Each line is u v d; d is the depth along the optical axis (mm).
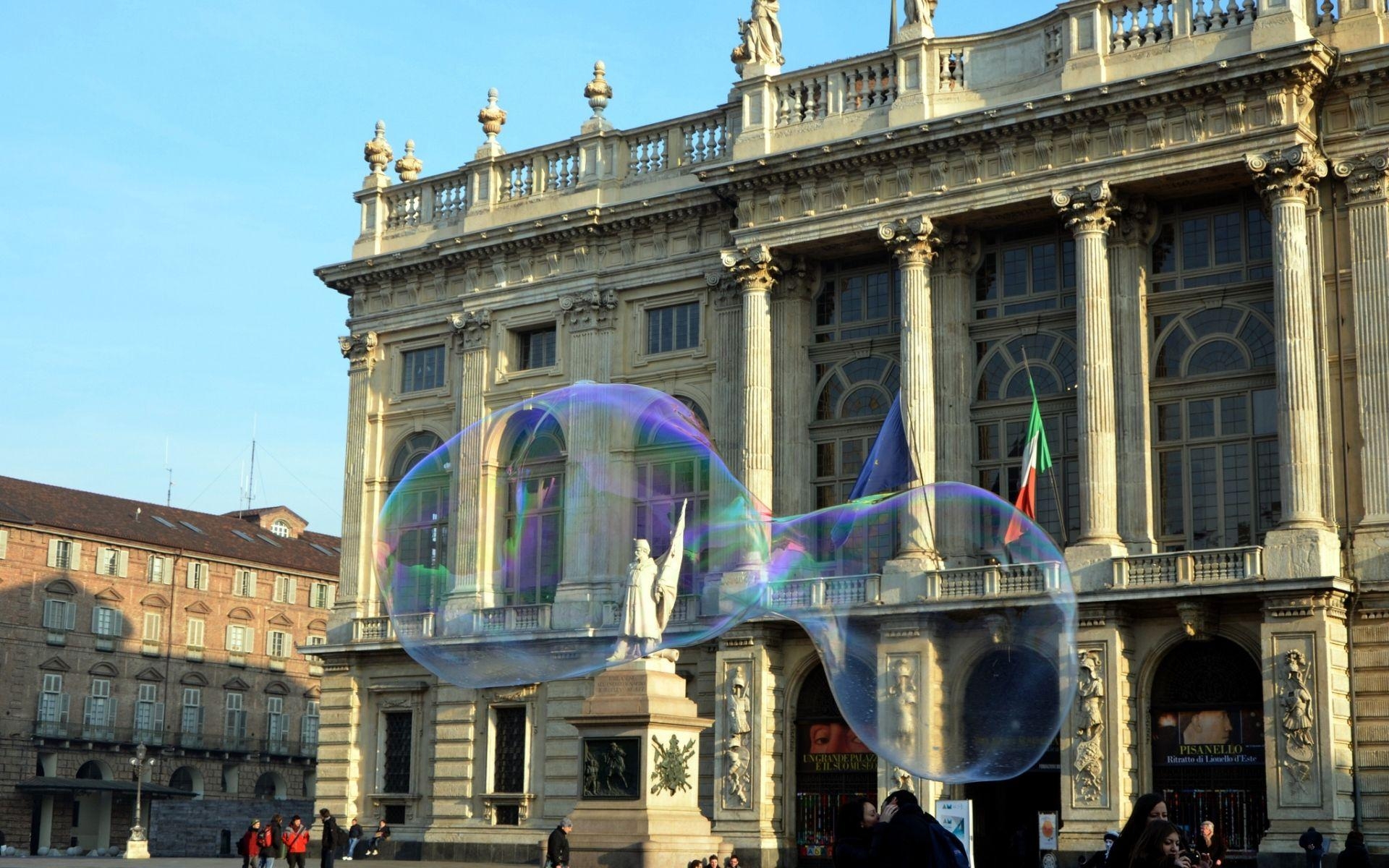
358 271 62656
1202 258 47000
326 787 60125
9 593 94375
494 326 59500
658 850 35469
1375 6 44594
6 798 93125
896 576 47344
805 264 52844
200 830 97750
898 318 51562
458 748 56875
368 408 62594
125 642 100000
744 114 53250
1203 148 44969
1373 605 42500
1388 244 43625
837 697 39812
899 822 13953
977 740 41969
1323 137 44719
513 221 59281
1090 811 43906
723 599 48812
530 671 38156
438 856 56156
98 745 97438
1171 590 43344
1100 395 45906
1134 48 46688
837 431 52062
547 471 57750
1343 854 26516
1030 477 45344
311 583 112688
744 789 49281
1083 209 46531
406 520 60531
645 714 36594
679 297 55594
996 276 50156
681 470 54469
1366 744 42125
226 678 105750
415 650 40250
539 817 54531
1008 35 49188
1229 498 45438
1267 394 45281
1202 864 20375
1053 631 36688
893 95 50750
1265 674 42156
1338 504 43688
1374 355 43469
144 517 105062
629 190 57375
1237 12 45406
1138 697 44594
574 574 55250
